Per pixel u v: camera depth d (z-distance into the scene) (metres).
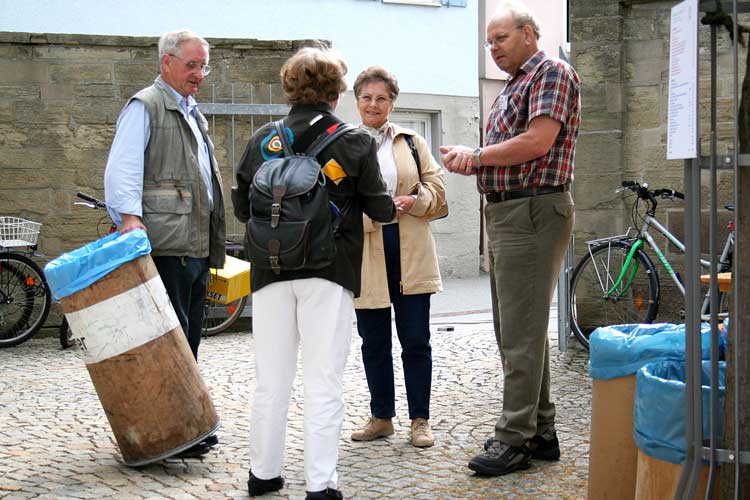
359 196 4.50
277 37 15.28
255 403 4.53
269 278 4.38
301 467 5.11
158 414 4.98
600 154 8.58
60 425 6.06
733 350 3.30
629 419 3.90
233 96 10.30
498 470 4.92
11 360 8.55
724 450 3.27
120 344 4.91
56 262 5.00
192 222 5.39
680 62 3.30
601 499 3.99
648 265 8.19
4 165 9.77
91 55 9.87
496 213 5.00
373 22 15.99
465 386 7.09
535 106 4.77
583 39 8.57
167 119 5.37
